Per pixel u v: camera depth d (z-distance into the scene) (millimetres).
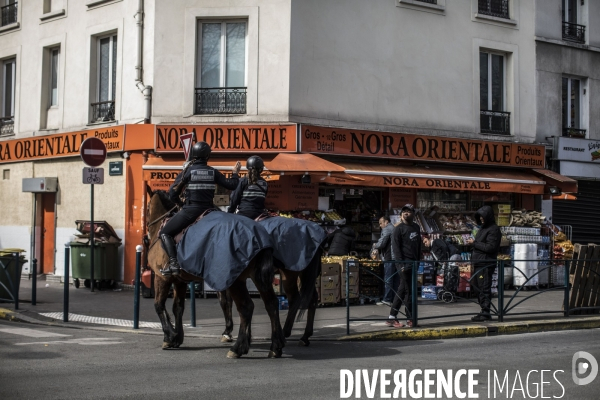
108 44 18984
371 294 14758
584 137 22188
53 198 19812
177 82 17359
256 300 15469
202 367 8039
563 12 22219
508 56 20812
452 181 18531
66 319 11922
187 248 8352
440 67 19422
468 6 19969
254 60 17125
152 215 9719
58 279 19188
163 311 9359
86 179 16156
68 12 19641
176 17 17406
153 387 6879
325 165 16141
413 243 11812
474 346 10102
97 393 6586
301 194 17109
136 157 17406
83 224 17609
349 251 15117
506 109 20797
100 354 8859
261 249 8109
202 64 17562
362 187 18047
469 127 19875
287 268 8828
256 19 17141
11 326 11477
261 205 9641
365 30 18172
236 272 7996
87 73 19016
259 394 6613
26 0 20812
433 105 19266
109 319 12297
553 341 10680
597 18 22297
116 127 17641
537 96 21203
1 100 21750
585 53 22234
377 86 18344
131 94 17906
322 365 8273
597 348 9875
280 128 16859
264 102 17062
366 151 17859
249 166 9570
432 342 10555
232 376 7496
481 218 12688
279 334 8734
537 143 21047
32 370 7672
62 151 19188
